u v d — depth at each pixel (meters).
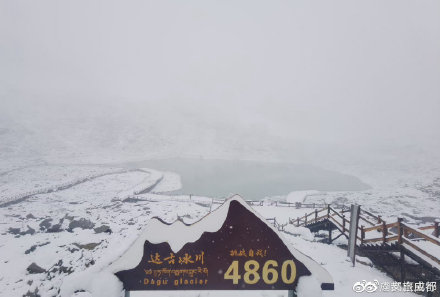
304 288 3.33
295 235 13.87
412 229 8.22
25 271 8.70
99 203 26.20
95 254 9.37
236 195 3.47
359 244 10.37
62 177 45.22
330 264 8.77
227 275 3.36
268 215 21.92
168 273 3.29
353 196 36.31
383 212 27.48
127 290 3.28
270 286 3.38
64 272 8.46
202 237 3.37
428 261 7.60
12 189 34.53
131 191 34.03
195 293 5.73
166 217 18.09
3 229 14.56
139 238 3.33
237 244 3.39
